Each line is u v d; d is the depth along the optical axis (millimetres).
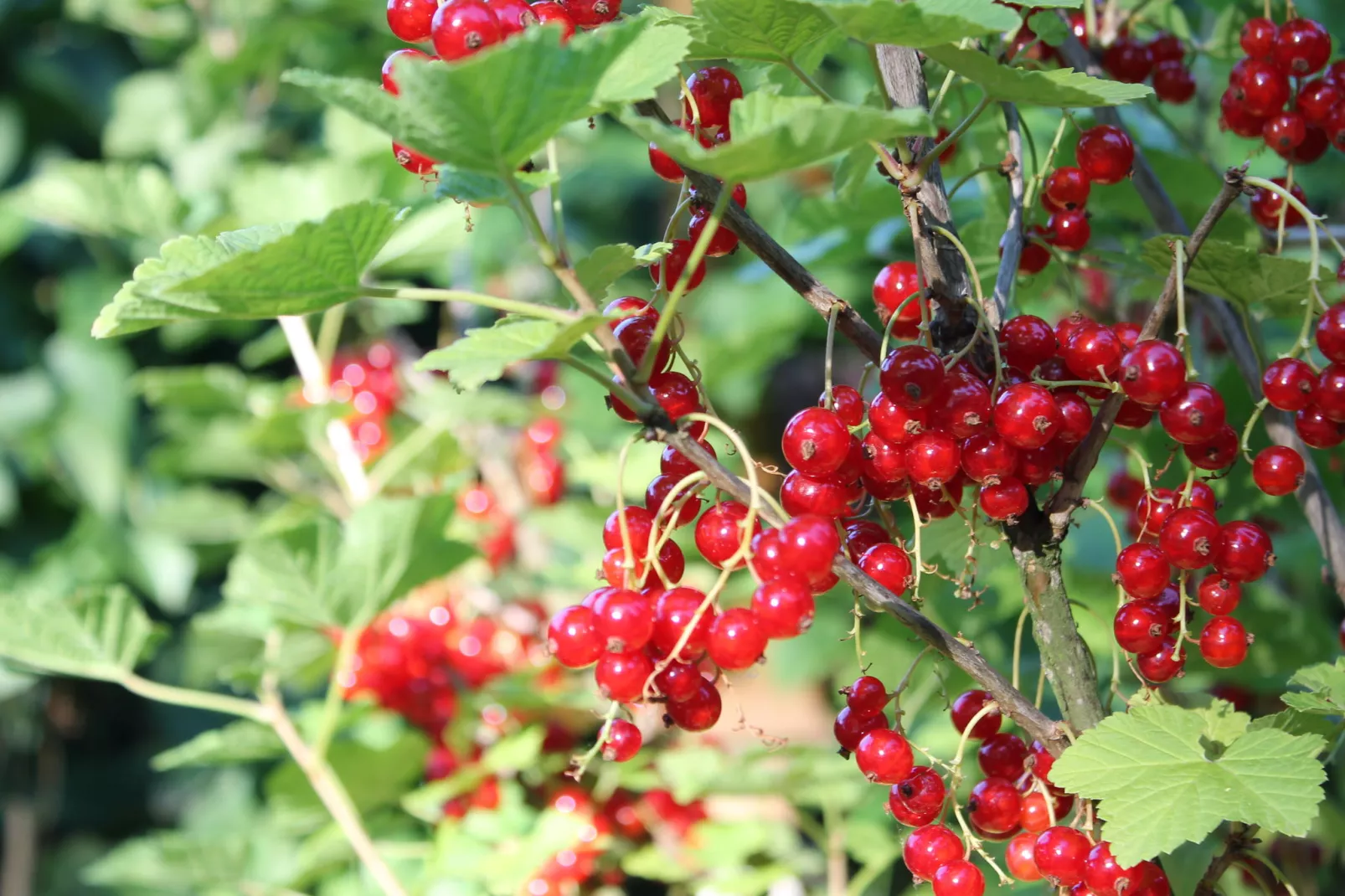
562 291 1077
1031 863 557
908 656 747
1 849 1256
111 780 1300
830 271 1266
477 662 831
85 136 1320
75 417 1245
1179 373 535
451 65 492
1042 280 669
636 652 522
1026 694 718
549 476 938
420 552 714
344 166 872
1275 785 534
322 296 518
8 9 1294
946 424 535
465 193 520
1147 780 536
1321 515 617
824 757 719
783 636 517
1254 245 660
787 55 552
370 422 918
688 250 558
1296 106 622
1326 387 551
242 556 705
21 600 707
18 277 1300
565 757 761
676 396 542
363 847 710
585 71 499
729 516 535
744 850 726
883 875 857
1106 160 591
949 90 661
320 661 777
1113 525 552
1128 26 671
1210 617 592
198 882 766
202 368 1335
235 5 1180
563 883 718
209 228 887
